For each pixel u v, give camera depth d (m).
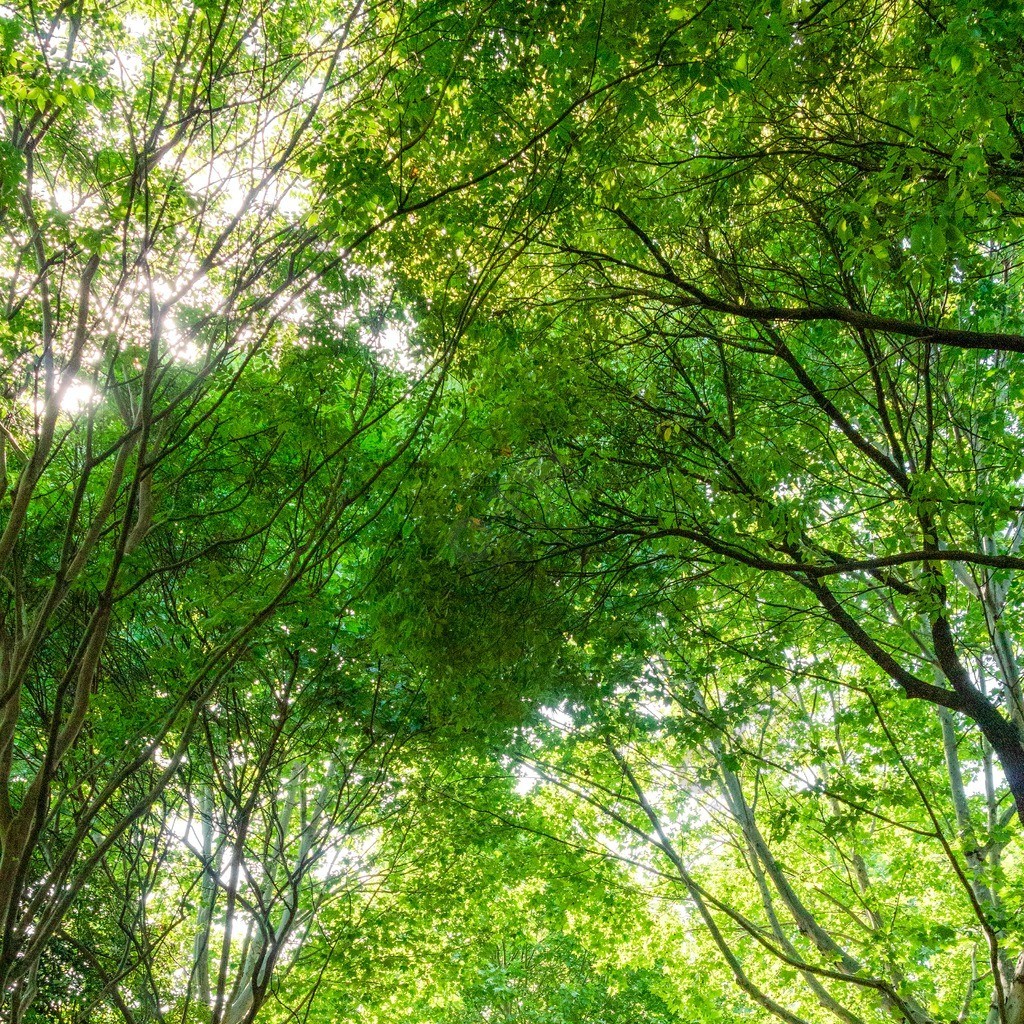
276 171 5.23
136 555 6.24
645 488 6.86
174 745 8.32
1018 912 7.36
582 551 7.38
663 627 8.73
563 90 5.31
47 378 5.02
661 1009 16.64
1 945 4.92
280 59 5.25
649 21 4.83
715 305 5.97
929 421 6.60
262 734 8.78
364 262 6.18
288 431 6.82
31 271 6.00
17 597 5.81
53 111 5.24
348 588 8.56
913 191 4.87
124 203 4.88
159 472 7.57
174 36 5.61
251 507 7.80
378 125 5.61
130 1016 7.77
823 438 6.99
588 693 8.84
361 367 6.88
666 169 6.76
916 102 4.44
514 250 6.98
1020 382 6.66
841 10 5.50
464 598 7.34
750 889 11.52
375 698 8.64
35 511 7.65
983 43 4.18
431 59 5.18
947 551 5.30
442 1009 15.26
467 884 10.73
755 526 6.34
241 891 9.53
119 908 9.38
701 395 7.92
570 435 7.00
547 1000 16.67
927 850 10.71
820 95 5.86
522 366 7.09
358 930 10.49
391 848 10.63
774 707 9.66
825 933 8.88
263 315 6.29
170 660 7.36
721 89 4.80
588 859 10.79
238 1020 10.23
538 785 11.49
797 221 6.89
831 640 9.43
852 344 7.62
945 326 6.97
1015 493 7.27
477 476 7.06
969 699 6.65
